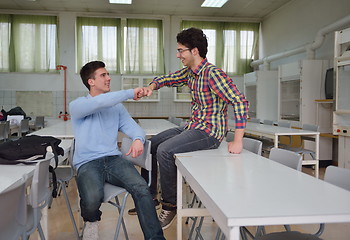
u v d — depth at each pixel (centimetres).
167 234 244
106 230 253
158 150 193
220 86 188
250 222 86
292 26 704
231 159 170
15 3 722
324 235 241
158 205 230
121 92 197
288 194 106
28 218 155
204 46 197
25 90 785
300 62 566
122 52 802
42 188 160
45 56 784
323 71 570
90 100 192
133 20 800
